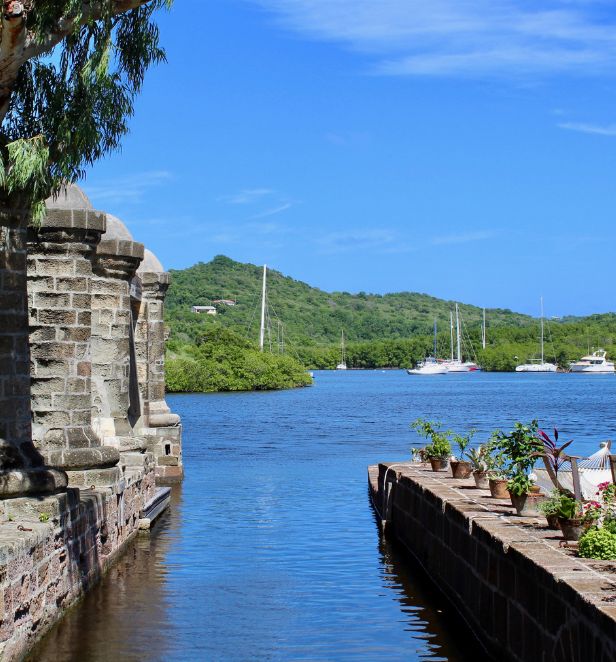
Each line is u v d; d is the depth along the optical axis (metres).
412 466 20.50
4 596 10.38
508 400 89.69
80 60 13.05
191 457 36.56
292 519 21.44
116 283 20.23
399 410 72.94
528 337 197.75
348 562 17.08
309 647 12.12
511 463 13.45
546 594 9.48
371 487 24.80
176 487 26.95
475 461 16.59
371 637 12.61
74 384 15.98
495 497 14.88
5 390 12.87
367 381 149.25
